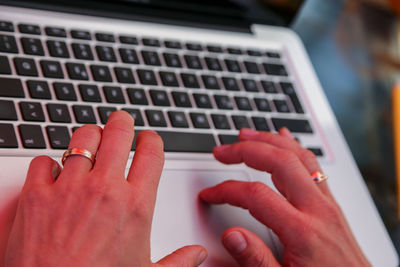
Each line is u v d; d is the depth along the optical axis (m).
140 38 0.66
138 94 0.58
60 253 0.35
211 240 0.52
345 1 1.04
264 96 0.69
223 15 0.77
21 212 0.38
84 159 0.41
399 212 0.79
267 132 0.59
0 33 0.55
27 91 0.52
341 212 0.55
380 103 0.91
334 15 1.00
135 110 0.57
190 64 0.66
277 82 0.72
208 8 0.75
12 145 0.48
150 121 0.57
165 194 0.52
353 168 0.69
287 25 0.83
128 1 0.69
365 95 0.91
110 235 0.37
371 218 0.65
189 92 0.62
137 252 0.39
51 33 0.59
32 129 0.49
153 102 0.59
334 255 0.50
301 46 0.81
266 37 0.79
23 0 0.61
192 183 0.55
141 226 0.40
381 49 1.00
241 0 0.78
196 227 0.52
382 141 0.86
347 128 0.85
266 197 0.50
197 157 0.57
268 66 0.73
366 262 0.52
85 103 0.54
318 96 0.74
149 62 0.63
